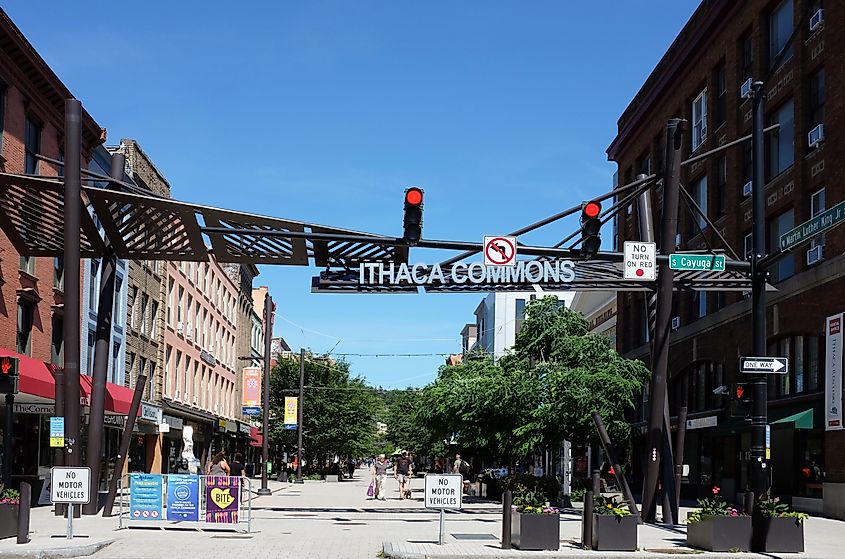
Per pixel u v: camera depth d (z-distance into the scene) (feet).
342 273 72.38
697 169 128.57
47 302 100.89
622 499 72.28
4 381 57.26
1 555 46.01
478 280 70.85
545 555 47.42
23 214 74.18
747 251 110.93
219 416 199.82
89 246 74.90
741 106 113.19
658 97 142.82
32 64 91.35
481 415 97.25
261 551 49.80
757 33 108.06
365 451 224.74
